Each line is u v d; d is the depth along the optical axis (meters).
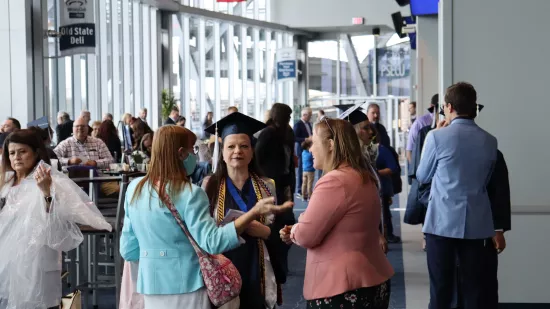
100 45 19.75
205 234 3.82
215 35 26.80
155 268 3.88
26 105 14.62
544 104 6.61
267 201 3.83
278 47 30.47
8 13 14.58
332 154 3.95
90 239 7.69
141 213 3.91
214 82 26.84
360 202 3.85
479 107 5.91
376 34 30.39
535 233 6.56
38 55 14.90
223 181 4.46
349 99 31.75
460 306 5.25
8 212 4.93
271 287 4.34
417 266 9.04
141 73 22.78
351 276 3.81
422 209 7.23
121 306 4.60
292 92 31.45
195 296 3.89
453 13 6.69
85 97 18.75
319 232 3.83
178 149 3.93
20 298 4.87
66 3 14.90
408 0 15.96
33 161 5.08
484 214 5.12
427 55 15.60
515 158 6.62
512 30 6.62
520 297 6.59
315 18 29.70
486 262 5.21
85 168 7.53
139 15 22.38
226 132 4.47
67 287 7.73
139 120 11.71
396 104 31.41
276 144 7.19
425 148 5.22
